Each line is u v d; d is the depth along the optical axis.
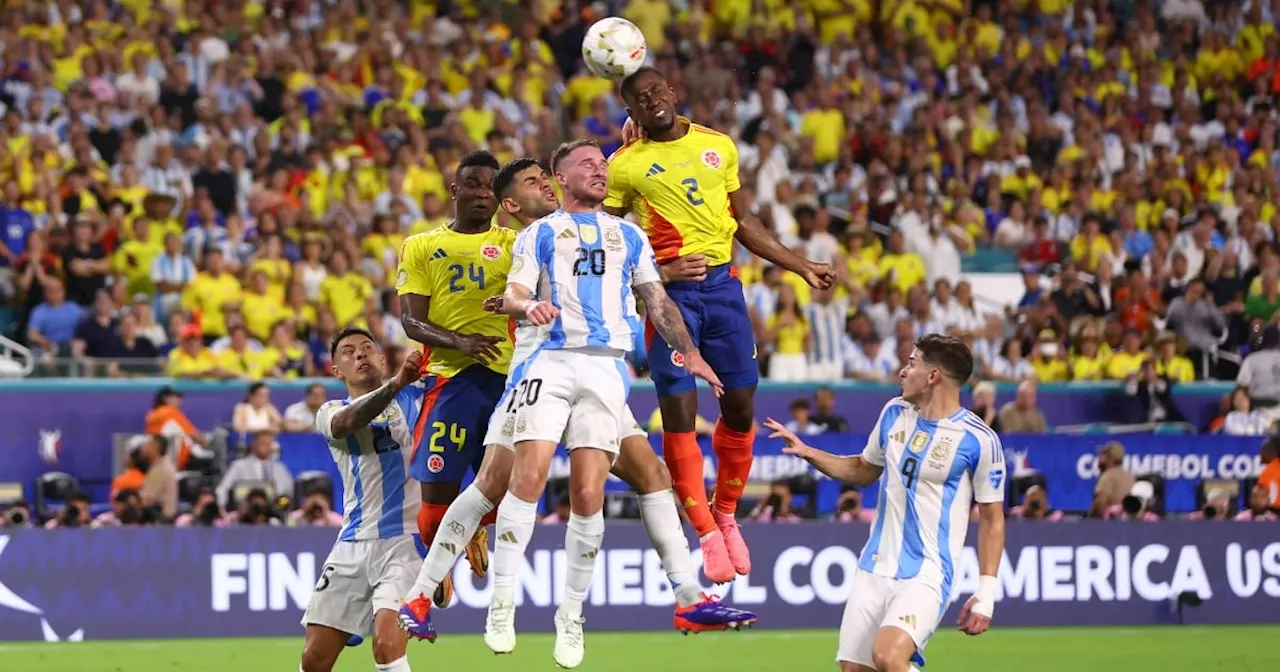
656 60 72.25
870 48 75.94
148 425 47.94
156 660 40.88
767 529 47.47
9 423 48.31
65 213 57.91
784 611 47.25
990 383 52.78
